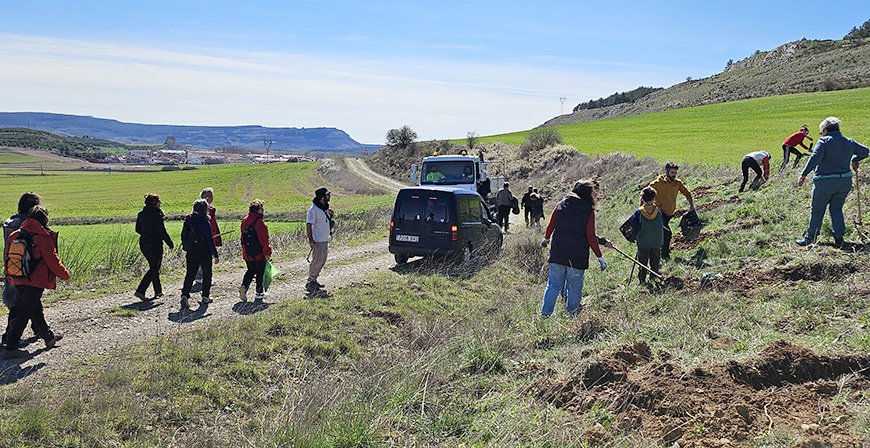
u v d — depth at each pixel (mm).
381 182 72125
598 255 7434
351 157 136875
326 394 5012
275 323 7297
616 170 30891
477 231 13594
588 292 8500
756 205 11328
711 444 3588
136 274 11773
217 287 10539
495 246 13586
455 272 11680
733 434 3678
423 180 18375
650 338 5883
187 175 100938
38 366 6047
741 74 155125
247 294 9992
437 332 7020
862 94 69562
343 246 16672
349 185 66188
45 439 4297
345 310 8227
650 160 28703
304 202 52219
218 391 5434
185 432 4699
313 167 102438
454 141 87938
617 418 4148
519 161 50250
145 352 6297
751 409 3924
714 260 8836
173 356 6078
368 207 36000
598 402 4395
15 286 6375
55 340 6867
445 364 5754
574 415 4320
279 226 27703
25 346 6793
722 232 10305
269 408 5273
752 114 68000
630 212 17031
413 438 4301
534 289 9328
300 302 8523
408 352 6309
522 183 43125
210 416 5020
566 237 7391
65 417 4590
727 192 14508
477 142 78500
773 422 3750
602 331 6492
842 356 4406
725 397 4094
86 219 39469
